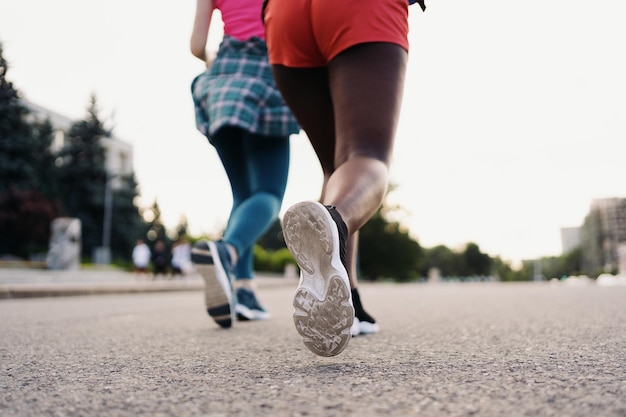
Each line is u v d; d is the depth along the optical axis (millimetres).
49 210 29016
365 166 1477
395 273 45938
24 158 30594
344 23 1602
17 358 1706
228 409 994
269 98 2918
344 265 1297
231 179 3066
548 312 3193
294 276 28219
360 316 2201
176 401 1071
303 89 1938
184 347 1915
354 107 1584
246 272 3119
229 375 1345
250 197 2920
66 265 21328
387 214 46375
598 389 1099
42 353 1815
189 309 4473
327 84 1917
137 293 9945
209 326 2760
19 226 28188
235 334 2330
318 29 1668
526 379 1216
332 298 1287
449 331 2281
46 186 33375
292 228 1309
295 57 1848
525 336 2035
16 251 29953
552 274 113688
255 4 3025
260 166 3004
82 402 1081
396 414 935
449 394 1078
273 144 3031
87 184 36312
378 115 1569
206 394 1128
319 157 2123
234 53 2982
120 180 40719
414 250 46281
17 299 7164
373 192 1429
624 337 1935
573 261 102875
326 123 2004
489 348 1732
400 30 1655
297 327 1355
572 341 1858
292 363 1515
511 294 6215
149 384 1255
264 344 1970
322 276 1313
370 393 1100
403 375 1291
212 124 2861
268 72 2984
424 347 1785
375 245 45125
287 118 2936
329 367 1428
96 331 2561
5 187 29719
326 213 1256
